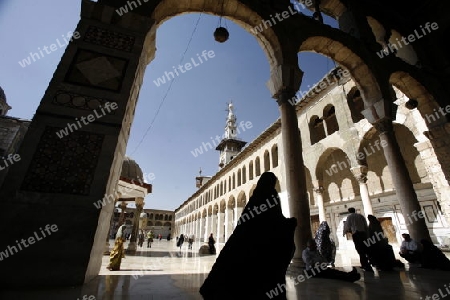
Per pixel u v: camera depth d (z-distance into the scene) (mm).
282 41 5785
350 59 7051
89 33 4016
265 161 17859
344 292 2871
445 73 8289
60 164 3027
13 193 2729
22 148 2945
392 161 6344
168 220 60406
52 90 3369
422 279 3854
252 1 5867
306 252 4129
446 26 8508
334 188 13609
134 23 4406
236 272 1601
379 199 11258
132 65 3998
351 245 11711
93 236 2836
